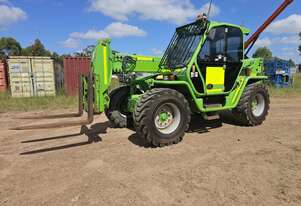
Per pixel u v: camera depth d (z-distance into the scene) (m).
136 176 3.35
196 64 4.90
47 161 3.91
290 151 4.21
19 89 12.38
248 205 2.65
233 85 5.62
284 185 3.05
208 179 3.23
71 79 12.97
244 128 5.81
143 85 5.00
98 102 4.70
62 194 2.91
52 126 4.14
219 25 5.16
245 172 3.42
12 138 5.20
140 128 4.30
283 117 7.05
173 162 3.80
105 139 5.03
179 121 4.63
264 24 6.10
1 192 2.99
